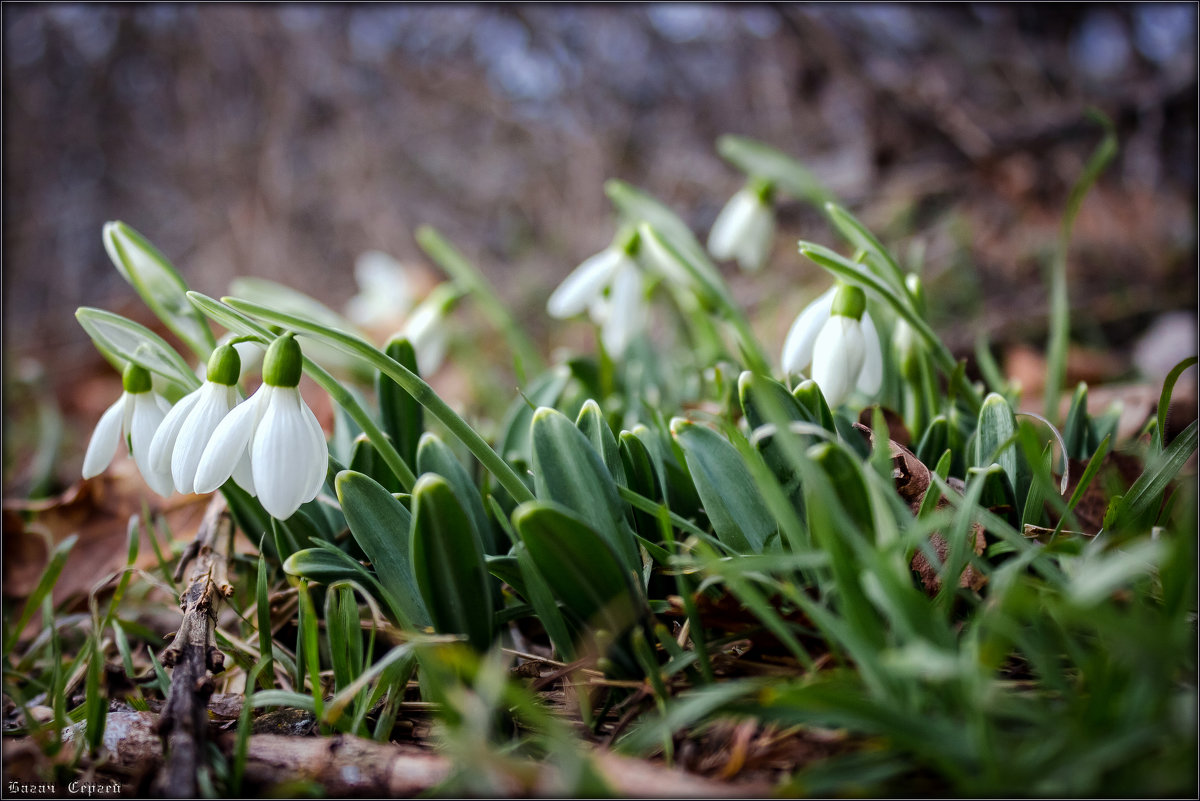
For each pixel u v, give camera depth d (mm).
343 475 330
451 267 523
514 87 1166
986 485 338
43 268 1230
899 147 885
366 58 1168
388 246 1142
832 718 281
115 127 1251
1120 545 303
